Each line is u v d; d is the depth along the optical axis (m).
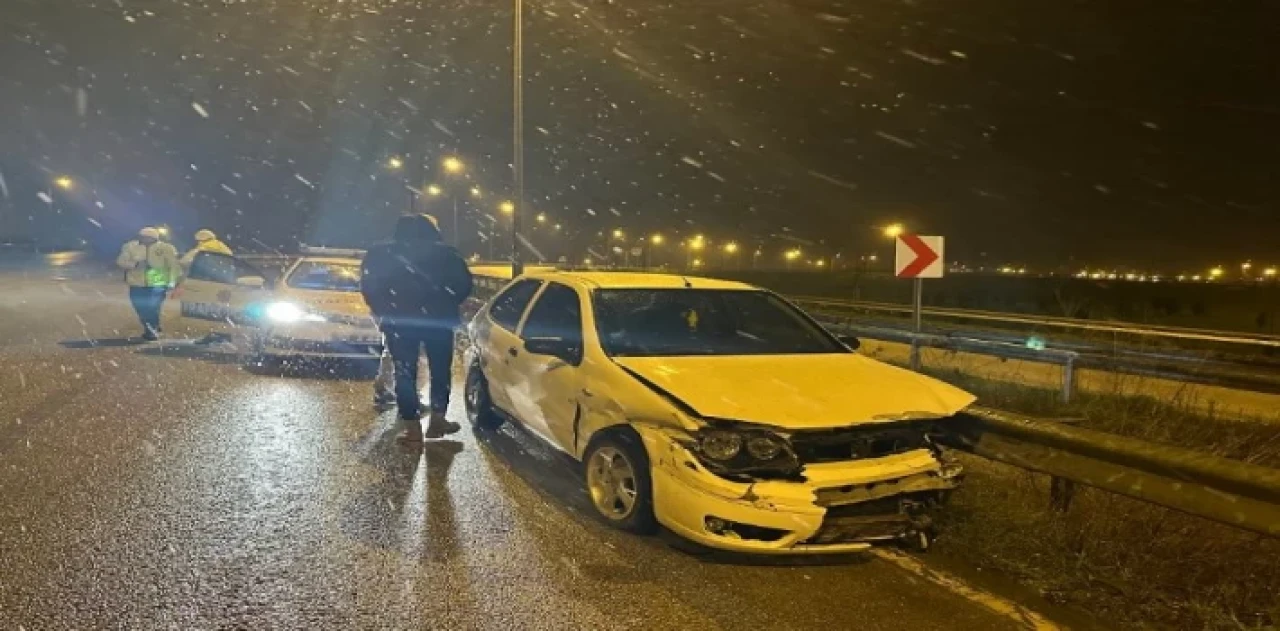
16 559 4.39
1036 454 4.88
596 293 6.15
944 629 3.93
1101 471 4.51
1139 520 4.88
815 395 4.84
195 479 5.89
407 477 6.11
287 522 5.08
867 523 4.47
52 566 4.31
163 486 5.70
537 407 6.22
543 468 6.43
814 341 6.22
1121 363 9.73
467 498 5.64
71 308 18.53
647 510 4.89
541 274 7.30
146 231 13.00
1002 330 16.69
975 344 11.23
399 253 7.11
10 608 3.83
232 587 4.13
